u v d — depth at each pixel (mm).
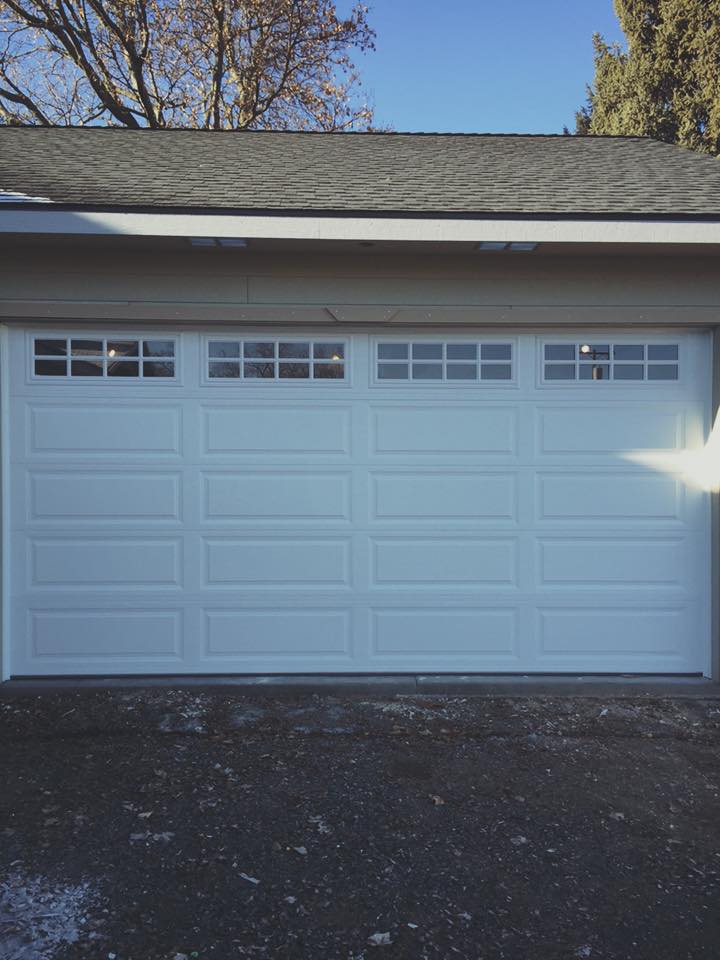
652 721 4684
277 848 3209
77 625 5266
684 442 5367
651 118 15656
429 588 5375
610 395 5359
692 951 2607
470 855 3186
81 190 5066
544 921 2760
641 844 3295
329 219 4672
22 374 5203
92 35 16562
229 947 2594
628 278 5195
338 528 5344
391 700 4965
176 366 5266
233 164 6164
